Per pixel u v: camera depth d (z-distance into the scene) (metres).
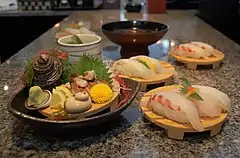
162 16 1.14
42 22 1.23
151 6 1.17
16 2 1.27
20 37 1.25
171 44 0.78
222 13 1.03
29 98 0.37
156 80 0.49
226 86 0.51
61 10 1.25
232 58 0.67
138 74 0.50
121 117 0.41
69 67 0.42
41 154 0.33
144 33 0.62
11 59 0.67
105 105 0.37
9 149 0.34
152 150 0.34
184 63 0.60
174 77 0.54
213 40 0.82
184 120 0.36
